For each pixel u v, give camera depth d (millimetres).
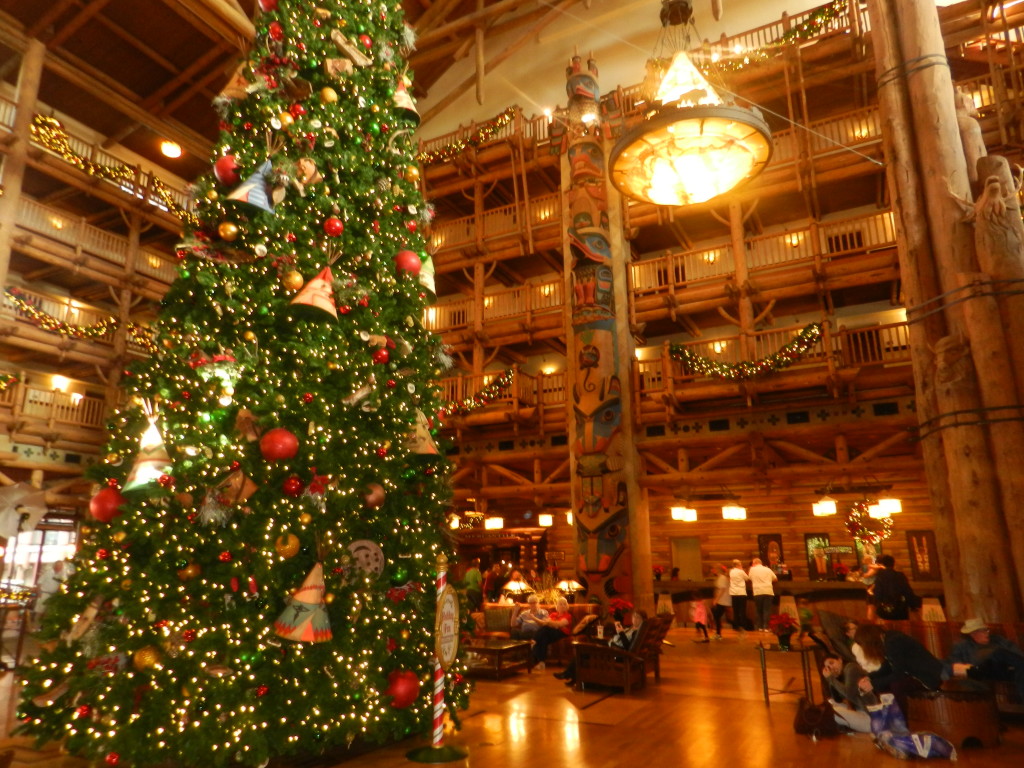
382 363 6094
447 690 6043
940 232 8664
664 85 7371
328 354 5562
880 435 13062
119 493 4922
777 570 14938
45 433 16484
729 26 15922
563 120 16312
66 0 15625
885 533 15102
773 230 16359
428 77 19938
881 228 14547
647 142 6996
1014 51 12688
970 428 7785
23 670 4617
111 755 4465
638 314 14930
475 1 18797
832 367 12008
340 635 5258
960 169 8766
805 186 13914
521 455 15773
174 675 4590
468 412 15734
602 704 7293
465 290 19531
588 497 13711
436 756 5301
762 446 13211
